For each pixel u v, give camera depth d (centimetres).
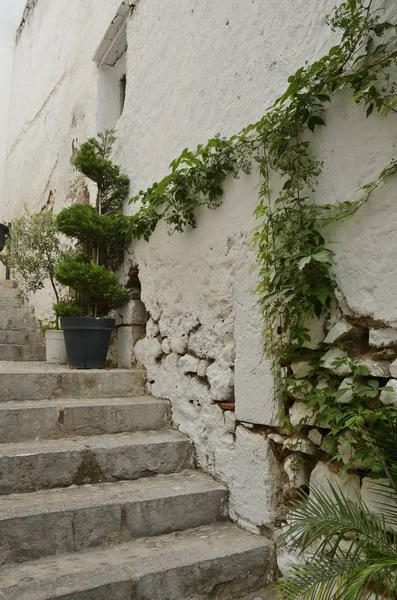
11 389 285
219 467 246
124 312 378
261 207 216
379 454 158
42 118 702
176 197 288
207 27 293
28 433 254
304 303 191
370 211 175
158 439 266
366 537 150
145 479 249
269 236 218
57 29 679
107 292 356
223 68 273
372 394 163
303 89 206
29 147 748
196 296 280
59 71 650
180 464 264
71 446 241
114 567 179
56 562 186
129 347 365
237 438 233
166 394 306
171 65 336
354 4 175
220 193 259
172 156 324
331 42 198
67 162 578
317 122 196
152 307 333
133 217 354
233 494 233
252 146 232
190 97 305
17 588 162
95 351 351
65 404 275
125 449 248
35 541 189
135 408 288
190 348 284
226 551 195
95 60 504
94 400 300
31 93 770
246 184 242
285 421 200
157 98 353
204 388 268
